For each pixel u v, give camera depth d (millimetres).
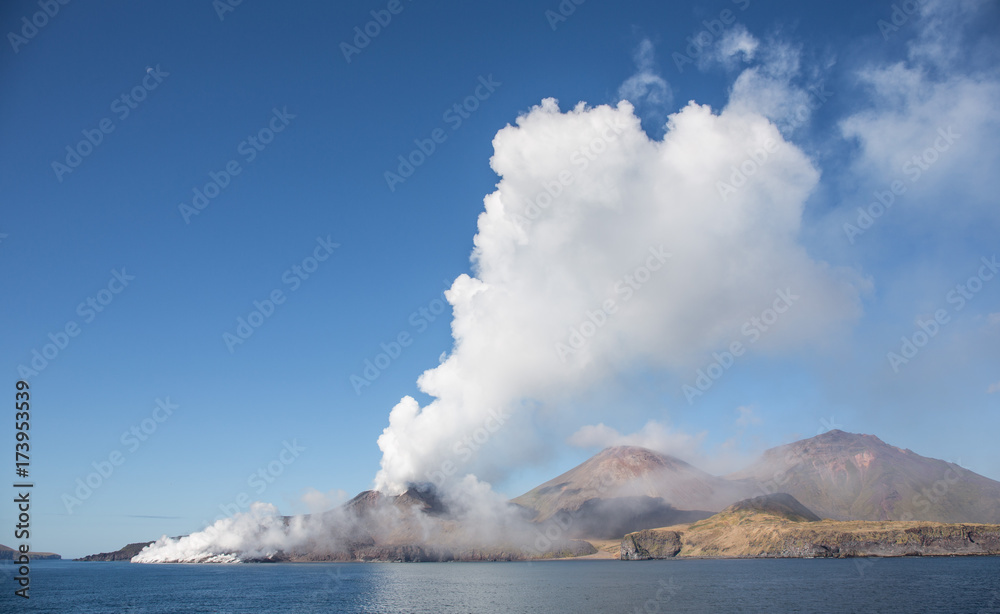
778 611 158375
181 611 185000
